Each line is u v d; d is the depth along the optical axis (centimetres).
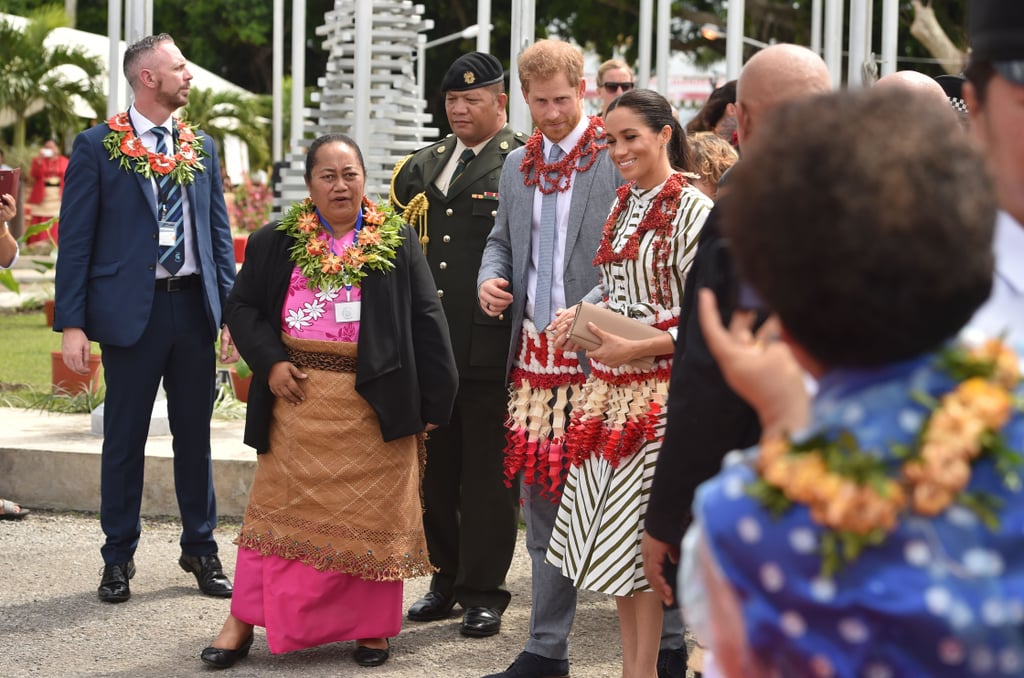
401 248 443
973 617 117
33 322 1391
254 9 3000
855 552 117
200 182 520
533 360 430
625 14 2591
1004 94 157
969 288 122
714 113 608
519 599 522
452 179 491
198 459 524
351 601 436
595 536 373
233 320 443
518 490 481
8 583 533
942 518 119
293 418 433
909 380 124
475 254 481
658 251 372
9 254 545
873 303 121
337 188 435
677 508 268
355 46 710
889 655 118
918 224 119
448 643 468
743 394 145
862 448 120
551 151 440
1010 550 118
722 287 250
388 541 433
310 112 773
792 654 121
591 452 382
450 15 2800
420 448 462
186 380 520
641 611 370
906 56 2377
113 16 730
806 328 126
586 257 427
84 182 504
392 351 431
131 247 505
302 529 430
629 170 377
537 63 431
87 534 607
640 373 371
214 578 524
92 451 642
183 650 458
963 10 2261
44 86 2191
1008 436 120
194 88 2433
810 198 121
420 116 748
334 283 431
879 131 122
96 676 430
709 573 129
